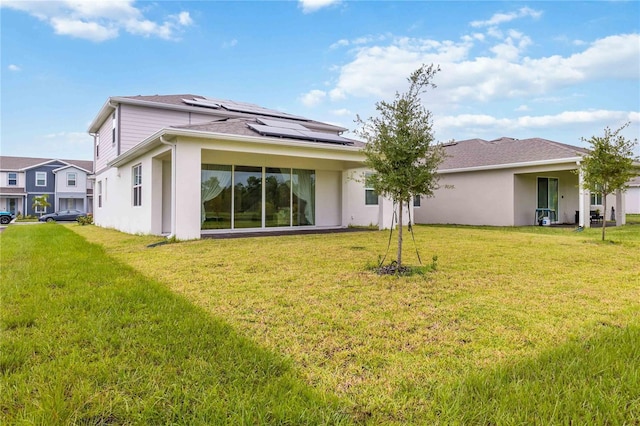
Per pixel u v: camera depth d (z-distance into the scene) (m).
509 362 2.67
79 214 28.30
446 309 3.92
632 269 6.03
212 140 9.69
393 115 5.79
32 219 30.48
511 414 2.01
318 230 12.96
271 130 10.79
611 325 3.47
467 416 2.01
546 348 2.92
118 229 14.41
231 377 2.39
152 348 2.80
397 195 5.84
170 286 4.84
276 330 3.32
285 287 4.81
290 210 13.42
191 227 9.55
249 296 4.39
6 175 33.34
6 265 6.16
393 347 2.98
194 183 9.51
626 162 9.28
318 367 2.63
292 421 1.94
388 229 13.22
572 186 18.30
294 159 13.11
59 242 9.67
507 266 6.22
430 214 19.00
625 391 2.25
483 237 10.63
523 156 15.76
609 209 20.08
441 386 2.34
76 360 2.57
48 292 4.36
